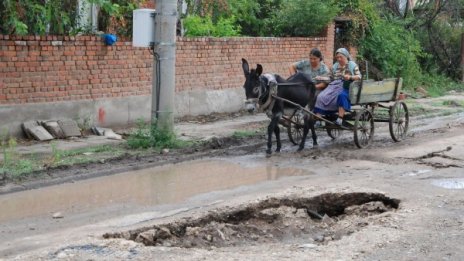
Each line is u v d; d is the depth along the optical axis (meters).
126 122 14.38
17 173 9.63
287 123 12.39
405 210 8.09
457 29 28.20
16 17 12.25
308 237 7.58
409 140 13.65
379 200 8.82
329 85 12.36
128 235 7.21
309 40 19.17
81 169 10.32
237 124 15.19
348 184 9.39
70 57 13.21
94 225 7.63
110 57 13.95
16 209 8.41
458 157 11.68
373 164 11.16
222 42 16.53
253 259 6.31
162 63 11.96
